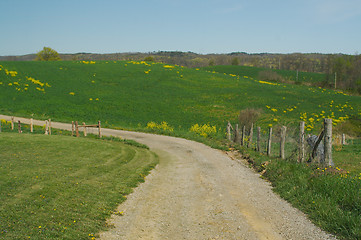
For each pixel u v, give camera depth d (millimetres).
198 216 7402
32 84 52625
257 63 180500
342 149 22141
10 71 56906
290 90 65125
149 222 7012
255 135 28641
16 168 10383
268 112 46656
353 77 86375
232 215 7383
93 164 12438
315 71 144125
